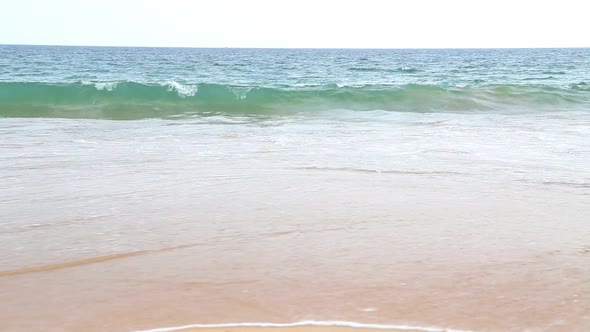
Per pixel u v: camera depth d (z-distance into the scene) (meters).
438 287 2.79
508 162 6.20
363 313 2.50
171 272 2.96
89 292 2.70
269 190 4.80
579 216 4.14
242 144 7.36
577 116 11.95
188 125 9.59
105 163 5.90
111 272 2.96
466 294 2.71
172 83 13.77
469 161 6.23
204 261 3.12
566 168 5.92
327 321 2.42
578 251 3.36
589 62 57.69
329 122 10.30
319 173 5.52
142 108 12.54
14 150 6.61
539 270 3.04
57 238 3.49
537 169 5.84
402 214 4.11
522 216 4.11
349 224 3.84
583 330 2.38
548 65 49.47
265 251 3.29
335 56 85.88
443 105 14.02
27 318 2.42
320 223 3.86
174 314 2.47
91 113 11.75
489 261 3.16
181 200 4.43
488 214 4.14
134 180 5.12
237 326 2.37
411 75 32.75
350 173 5.53
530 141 7.82
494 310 2.55
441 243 3.46
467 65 49.78
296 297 2.66
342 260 3.15
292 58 71.06
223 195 4.61
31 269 2.98
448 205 4.38
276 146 7.20
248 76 30.86
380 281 2.85
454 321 2.44
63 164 5.81
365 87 15.74
